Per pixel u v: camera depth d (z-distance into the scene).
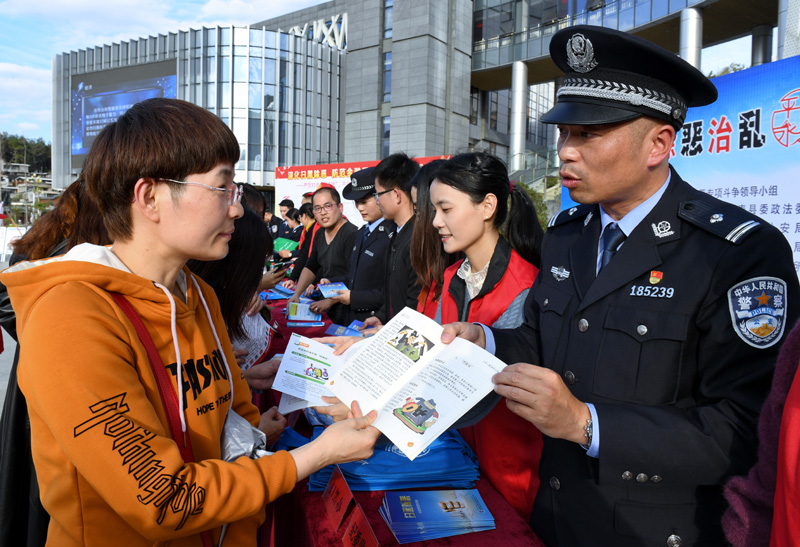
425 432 0.97
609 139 0.97
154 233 0.92
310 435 1.55
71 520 0.82
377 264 3.28
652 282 1.00
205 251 0.94
